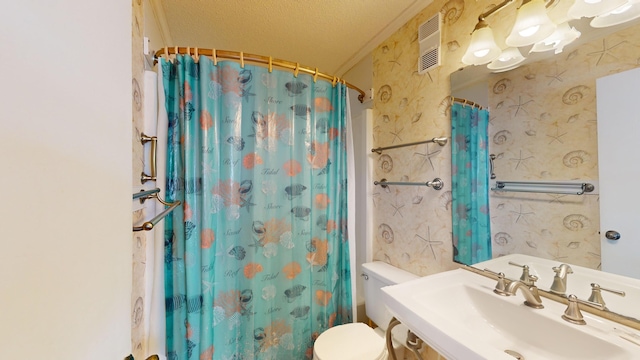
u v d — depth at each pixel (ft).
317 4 4.49
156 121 3.65
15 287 0.78
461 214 3.94
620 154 2.42
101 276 1.23
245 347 4.33
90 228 1.15
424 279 3.41
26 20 0.85
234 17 4.84
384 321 4.71
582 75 2.68
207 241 3.91
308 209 4.85
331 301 5.07
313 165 4.92
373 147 5.90
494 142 3.52
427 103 4.51
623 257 2.39
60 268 0.96
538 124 3.05
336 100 5.15
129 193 1.57
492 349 1.97
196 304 3.80
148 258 3.48
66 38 1.03
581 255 2.68
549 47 2.94
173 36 5.47
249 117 4.36
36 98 0.88
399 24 5.05
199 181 3.91
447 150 4.17
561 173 2.84
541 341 2.49
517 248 3.25
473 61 3.51
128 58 1.62
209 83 4.00
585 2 2.53
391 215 5.36
